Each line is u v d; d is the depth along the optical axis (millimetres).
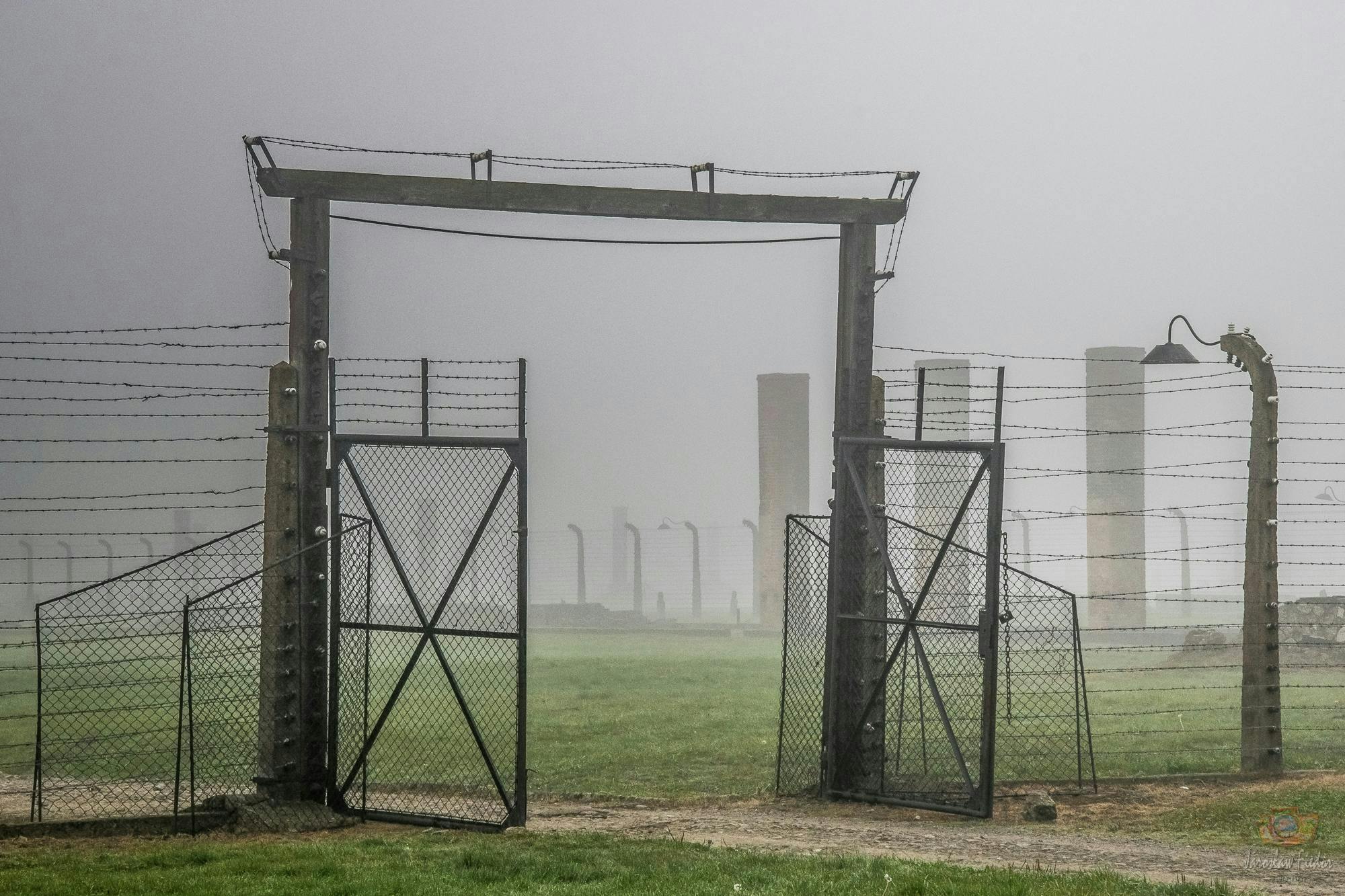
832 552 35656
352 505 32781
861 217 36344
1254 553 38875
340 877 22656
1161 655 77000
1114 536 101375
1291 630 69188
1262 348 39719
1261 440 39344
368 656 31594
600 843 27125
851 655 35656
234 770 36750
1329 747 42688
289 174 32688
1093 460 102688
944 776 37094
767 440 113062
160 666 63031
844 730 35312
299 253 32594
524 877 22812
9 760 40156
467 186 33969
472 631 30391
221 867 23609
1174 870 25016
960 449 32844
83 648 69500
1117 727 47219
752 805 33812
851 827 30594
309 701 32000
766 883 22391
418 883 22141
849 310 36562
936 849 27578
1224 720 49688
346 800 32188
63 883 21984
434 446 31172
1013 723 47000
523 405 30406
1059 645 75812
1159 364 40312
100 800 32125
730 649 91812
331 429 32312
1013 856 26688
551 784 36719
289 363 32250
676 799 34469
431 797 33562
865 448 35875
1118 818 31516
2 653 73750
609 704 54750
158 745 41719
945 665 44562
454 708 52688
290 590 32031
